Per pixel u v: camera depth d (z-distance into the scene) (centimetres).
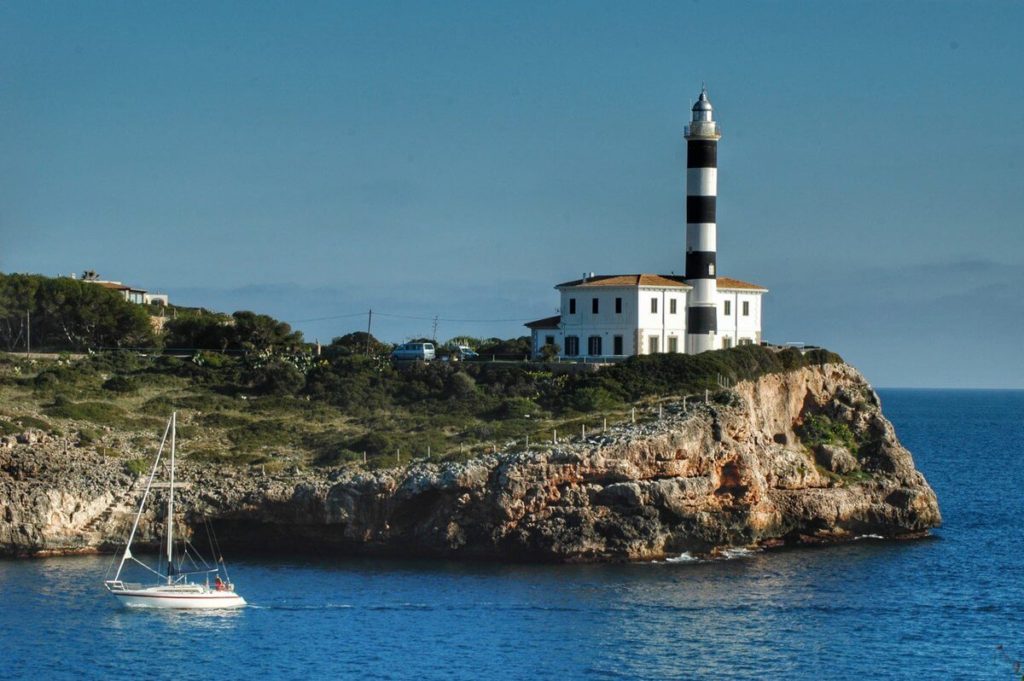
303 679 17325
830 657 18425
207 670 17612
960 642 19262
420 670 17638
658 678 17462
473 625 19538
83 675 17388
